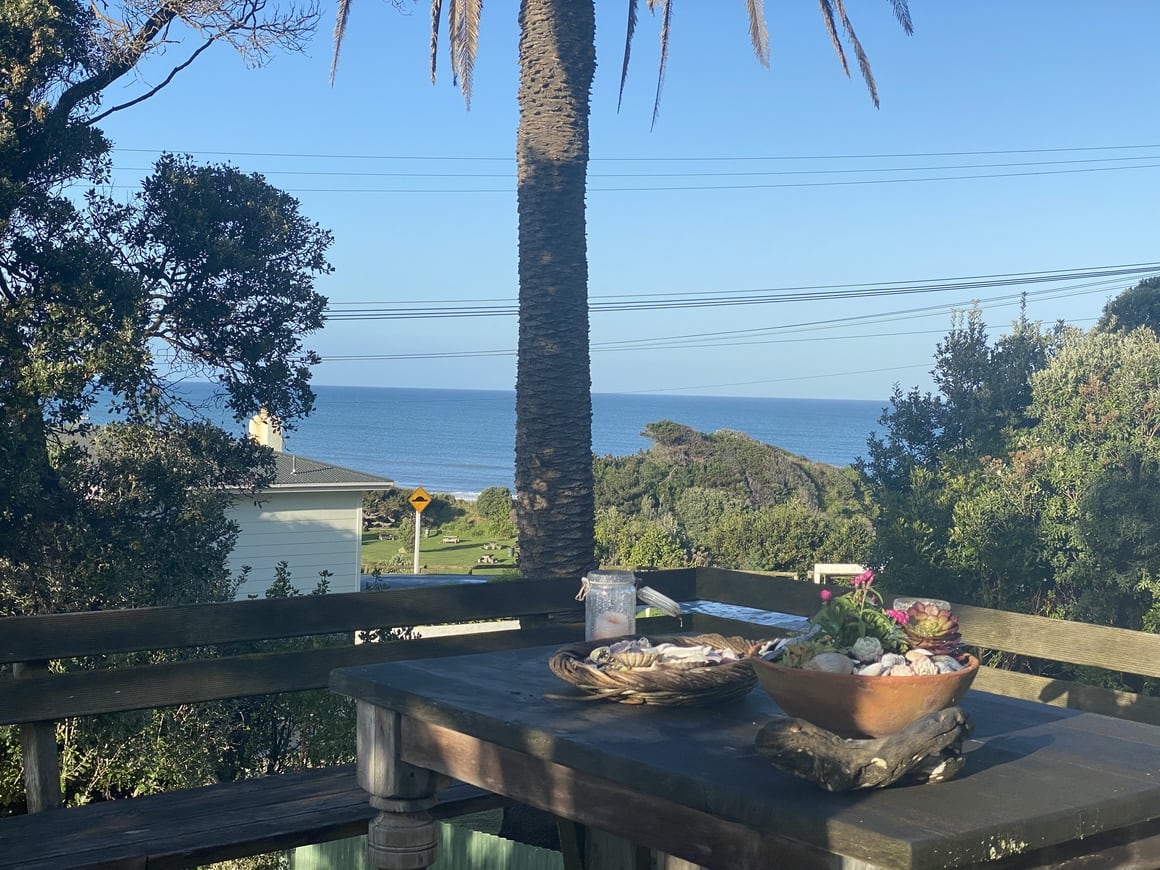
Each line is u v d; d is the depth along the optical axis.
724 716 2.35
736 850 1.94
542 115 6.57
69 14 9.07
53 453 9.32
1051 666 14.59
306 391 10.52
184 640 3.61
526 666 2.89
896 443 19.70
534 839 5.32
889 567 16.62
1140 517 15.65
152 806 3.38
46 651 3.35
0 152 8.55
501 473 114.75
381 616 4.07
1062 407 17.52
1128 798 1.82
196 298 9.82
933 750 1.79
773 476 44.50
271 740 7.54
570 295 6.46
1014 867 1.78
